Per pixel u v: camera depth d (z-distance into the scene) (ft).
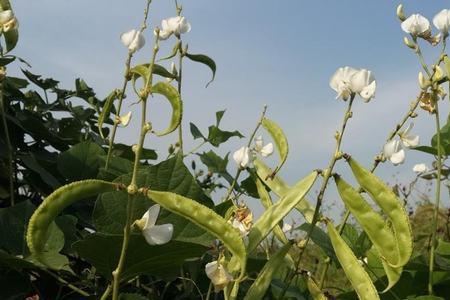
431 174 4.46
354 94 2.73
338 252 2.75
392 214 2.64
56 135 4.25
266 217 2.79
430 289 3.35
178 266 2.76
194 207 2.45
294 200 2.77
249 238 2.77
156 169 3.05
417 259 3.52
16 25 3.43
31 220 2.34
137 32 3.00
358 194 2.68
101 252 2.63
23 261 2.93
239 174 3.41
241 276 2.49
